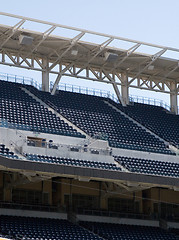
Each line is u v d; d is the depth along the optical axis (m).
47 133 72.62
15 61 82.50
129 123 85.44
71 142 72.94
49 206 70.75
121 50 85.62
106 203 75.06
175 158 78.19
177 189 70.19
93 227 70.75
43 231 65.75
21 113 75.88
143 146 79.50
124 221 74.56
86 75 88.00
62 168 62.72
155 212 78.50
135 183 67.50
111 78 89.81
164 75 93.94
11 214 67.19
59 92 85.62
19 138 68.31
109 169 69.31
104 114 84.81
